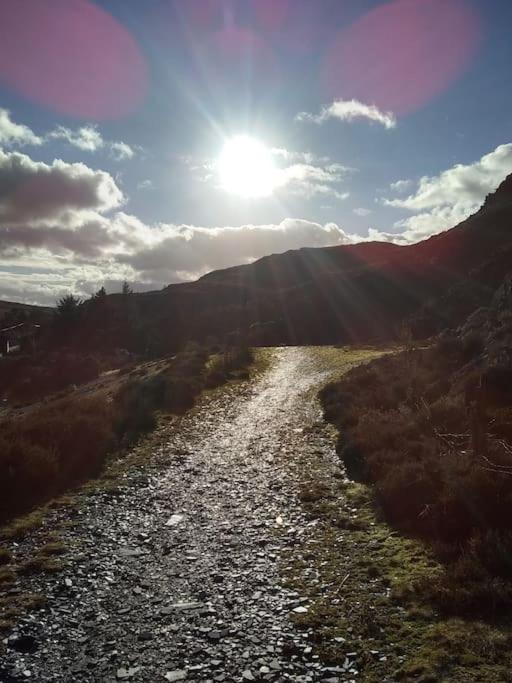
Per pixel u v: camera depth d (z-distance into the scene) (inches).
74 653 247.8
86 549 379.2
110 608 292.5
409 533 384.5
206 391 1211.2
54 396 1675.7
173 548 384.5
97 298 3737.7
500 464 424.5
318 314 3452.3
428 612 271.1
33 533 410.3
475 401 503.8
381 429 636.1
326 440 741.3
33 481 511.5
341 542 384.8
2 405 1834.4
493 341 826.2
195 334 3718.0
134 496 513.0
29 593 307.7
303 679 225.1
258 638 257.9
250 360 1742.1
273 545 386.0
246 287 6648.6
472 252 3764.8
